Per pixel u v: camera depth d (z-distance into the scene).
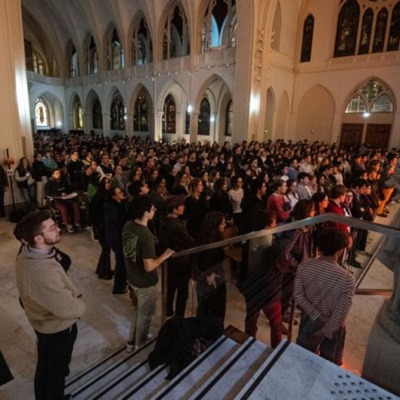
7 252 5.00
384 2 14.86
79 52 26.12
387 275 3.33
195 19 16.53
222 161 9.59
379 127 15.89
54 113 31.59
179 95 23.08
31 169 7.19
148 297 2.66
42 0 24.88
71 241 5.62
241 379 1.79
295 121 18.56
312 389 1.50
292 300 2.51
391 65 14.95
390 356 1.65
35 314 1.83
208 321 2.36
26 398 2.34
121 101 25.61
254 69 14.15
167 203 3.04
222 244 2.58
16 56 6.98
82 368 2.66
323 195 3.80
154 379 2.13
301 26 17.36
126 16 20.73
